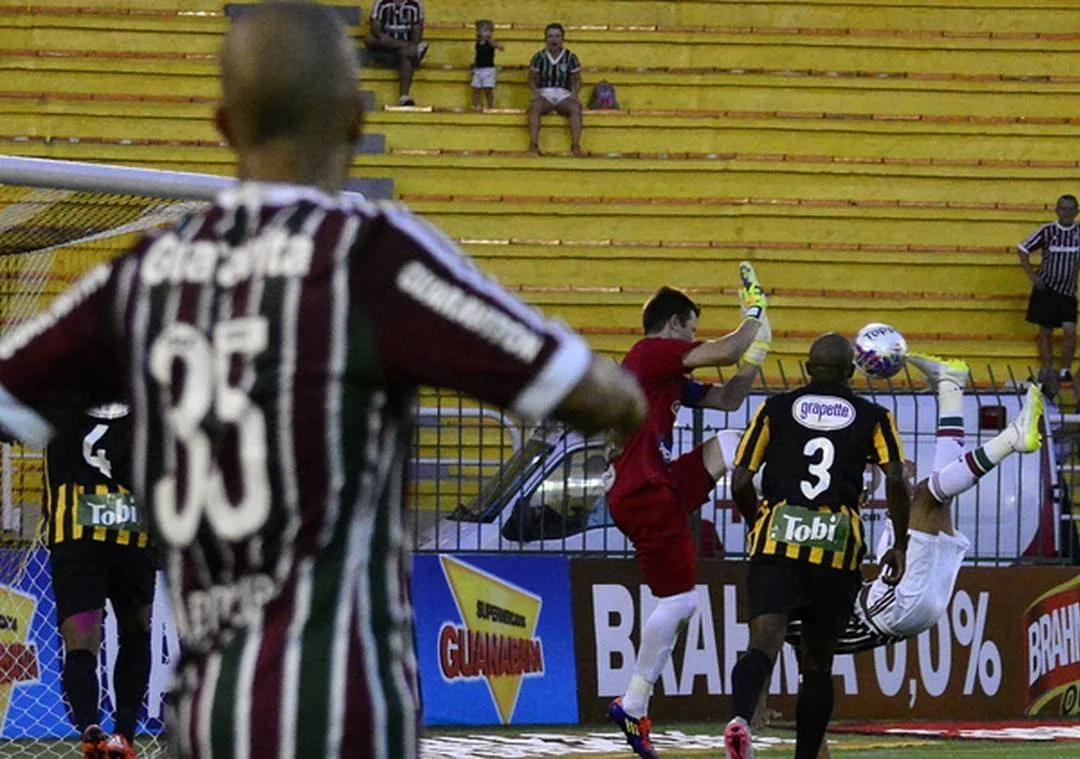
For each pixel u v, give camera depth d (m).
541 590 35.06
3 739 29.75
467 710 34.09
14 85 59.19
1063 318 55.22
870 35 63.12
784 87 61.94
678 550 27.66
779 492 23.36
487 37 60.62
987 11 63.78
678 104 61.81
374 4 61.62
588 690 35.00
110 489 23.72
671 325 28.06
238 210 7.62
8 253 28.14
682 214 58.09
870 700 36.50
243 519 7.33
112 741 23.41
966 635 37.09
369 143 58.91
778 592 23.11
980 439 39.91
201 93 59.97
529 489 36.22
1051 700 37.62
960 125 61.03
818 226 58.44
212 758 7.29
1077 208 55.41
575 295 56.44
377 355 7.36
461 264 7.55
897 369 30.25
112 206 25.41
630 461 27.69
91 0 60.91
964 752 30.52
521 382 7.34
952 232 58.94
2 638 29.92
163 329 7.55
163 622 31.47
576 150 59.31
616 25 63.38
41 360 7.86
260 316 7.39
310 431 7.30
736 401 28.19
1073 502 40.41
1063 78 63.38
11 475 29.98
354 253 7.41
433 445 36.91
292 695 7.20
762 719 33.31
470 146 59.56
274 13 7.67
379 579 7.41
